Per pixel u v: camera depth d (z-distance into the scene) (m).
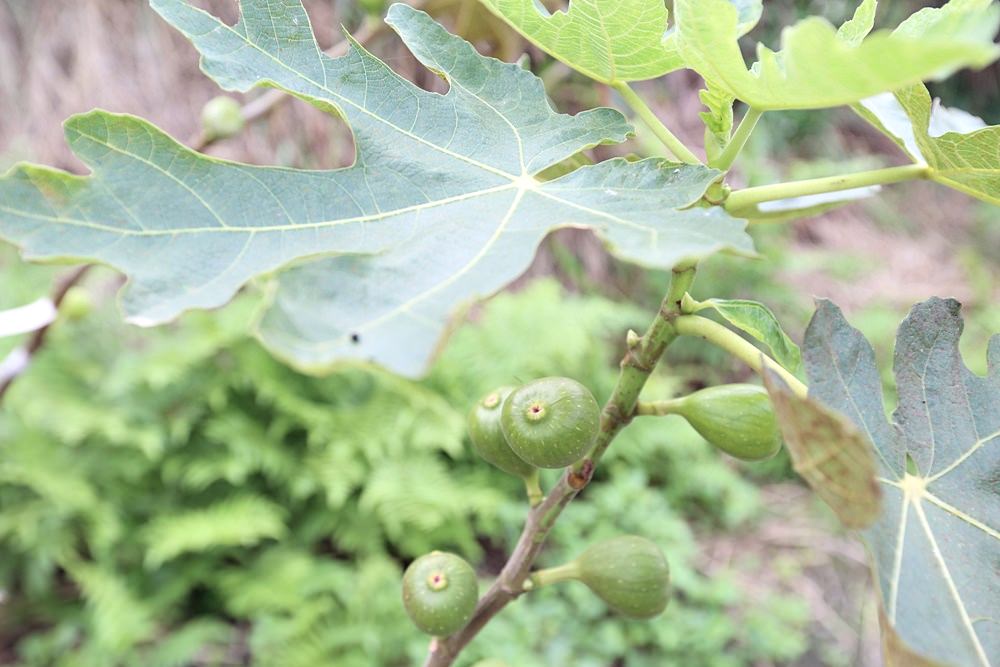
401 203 0.22
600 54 0.26
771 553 1.36
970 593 0.21
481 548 1.34
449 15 0.57
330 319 0.17
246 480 1.32
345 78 0.24
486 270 0.18
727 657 1.12
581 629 1.13
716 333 0.23
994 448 0.23
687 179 0.21
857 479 0.17
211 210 0.20
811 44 0.17
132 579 1.20
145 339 1.44
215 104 0.54
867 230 2.09
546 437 0.24
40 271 1.39
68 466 1.23
